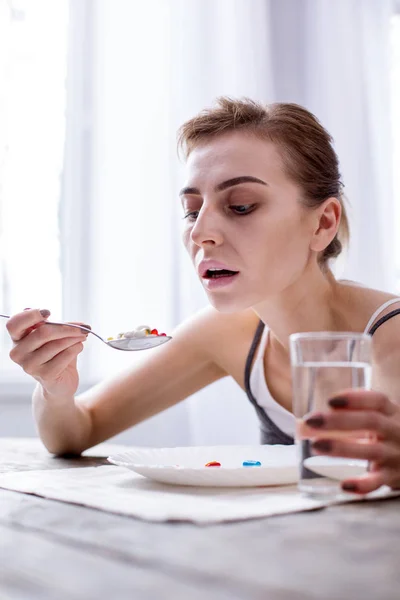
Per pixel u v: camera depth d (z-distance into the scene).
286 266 1.12
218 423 2.45
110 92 2.48
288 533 0.58
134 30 2.52
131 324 2.44
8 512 0.69
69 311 2.38
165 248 2.47
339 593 0.43
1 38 2.41
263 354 1.38
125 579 0.46
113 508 0.68
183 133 1.16
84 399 1.42
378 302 1.16
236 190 1.08
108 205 2.44
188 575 0.47
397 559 0.50
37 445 1.45
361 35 2.79
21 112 2.42
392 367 1.06
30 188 2.41
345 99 2.74
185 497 0.75
